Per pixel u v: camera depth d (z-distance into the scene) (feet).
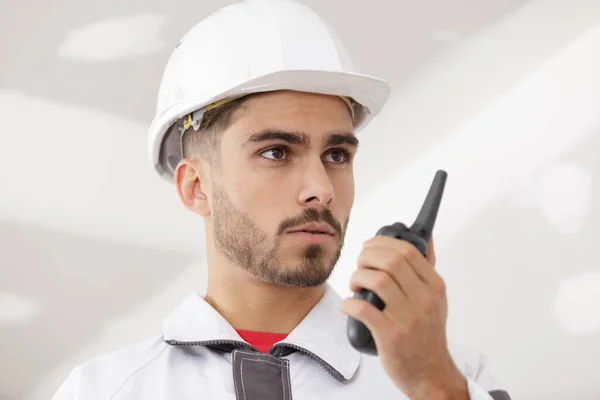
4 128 8.01
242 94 3.99
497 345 7.61
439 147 7.68
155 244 7.90
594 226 7.52
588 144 7.54
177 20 7.95
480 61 7.70
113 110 7.97
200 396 4.01
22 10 7.99
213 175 4.11
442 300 3.04
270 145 3.91
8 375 7.99
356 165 7.73
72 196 7.95
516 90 7.65
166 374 4.13
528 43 7.65
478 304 7.63
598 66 7.54
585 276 7.52
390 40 7.74
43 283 7.96
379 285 2.95
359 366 4.14
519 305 7.59
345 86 4.04
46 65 7.99
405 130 7.72
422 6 7.73
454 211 7.65
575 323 7.55
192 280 7.87
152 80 7.97
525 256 7.60
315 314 4.21
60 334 7.96
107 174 7.94
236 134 3.97
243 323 4.21
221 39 4.25
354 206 7.70
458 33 7.72
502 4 7.68
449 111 7.70
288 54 4.12
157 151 4.72
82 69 7.98
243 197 3.92
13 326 7.98
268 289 4.12
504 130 7.64
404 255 2.97
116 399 4.06
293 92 3.98
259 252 3.87
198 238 7.88
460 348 4.42
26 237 7.98
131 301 7.89
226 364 4.10
